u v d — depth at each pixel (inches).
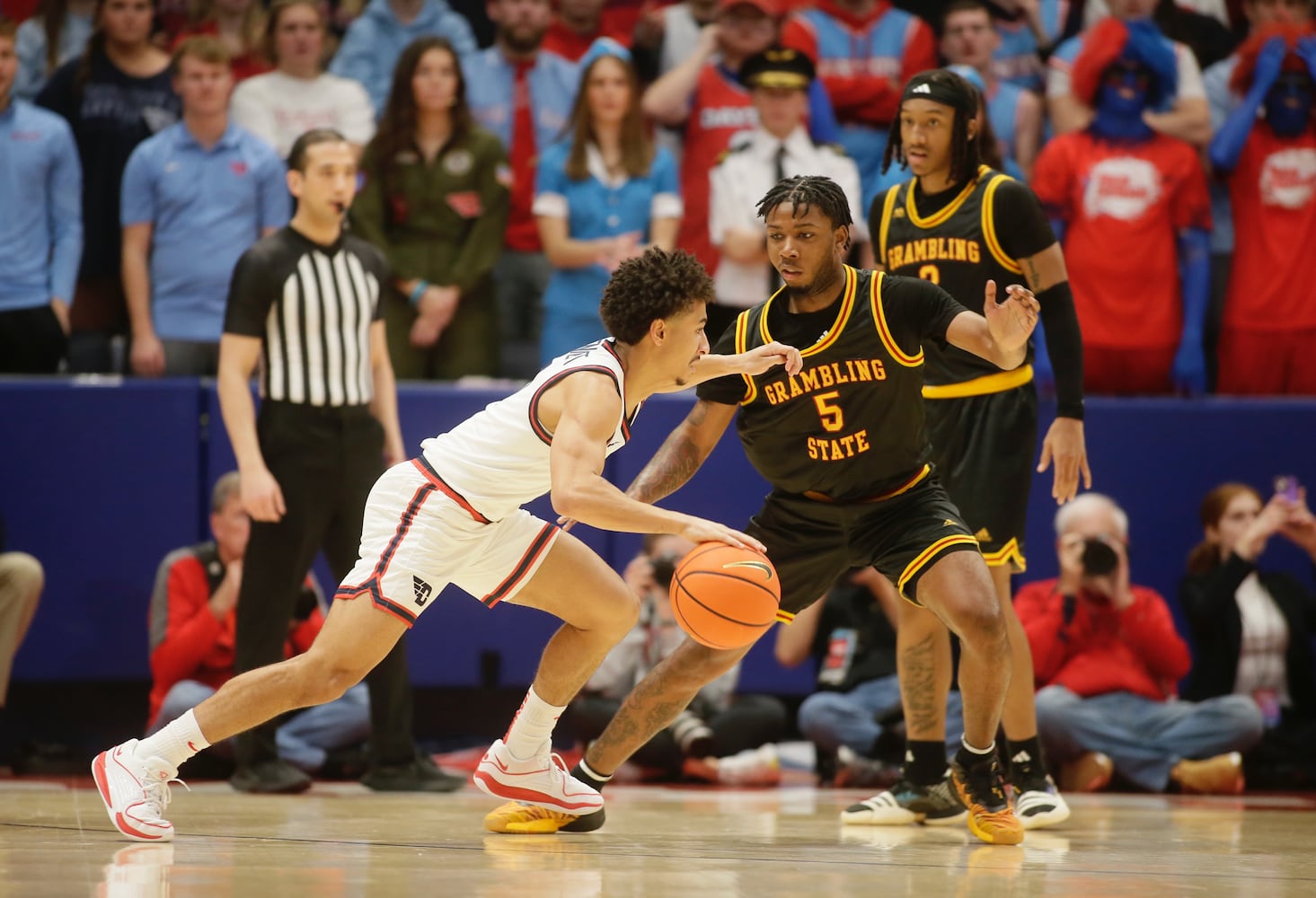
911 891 271.7
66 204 642.2
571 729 638.5
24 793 460.1
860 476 364.8
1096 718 547.2
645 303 316.8
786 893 266.8
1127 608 561.0
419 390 614.5
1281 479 620.7
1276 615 581.6
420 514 331.3
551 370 327.9
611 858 314.5
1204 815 450.6
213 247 634.8
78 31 707.4
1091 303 655.8
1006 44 738.2
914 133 403.5
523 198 694.5
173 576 550.9
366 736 553.9
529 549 338.3
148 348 631.8
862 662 567.8
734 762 554.9
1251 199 671.8
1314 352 669.3
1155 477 633.0
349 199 482.6
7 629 553.6
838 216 351.6
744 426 370.9
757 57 655.1
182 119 648.4
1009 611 410.0
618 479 618.5
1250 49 684.1
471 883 271.0
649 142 662.5
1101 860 327.3
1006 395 407.2
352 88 684.1
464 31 726.5
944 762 408.8
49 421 605.0
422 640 617.6
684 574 315.6
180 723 335.3
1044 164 660.1
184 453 609.9
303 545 483.8
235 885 263.4
